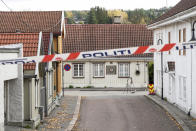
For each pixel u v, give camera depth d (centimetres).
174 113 2114
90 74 4203
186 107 2123
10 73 1353
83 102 2747
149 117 2034
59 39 2895
